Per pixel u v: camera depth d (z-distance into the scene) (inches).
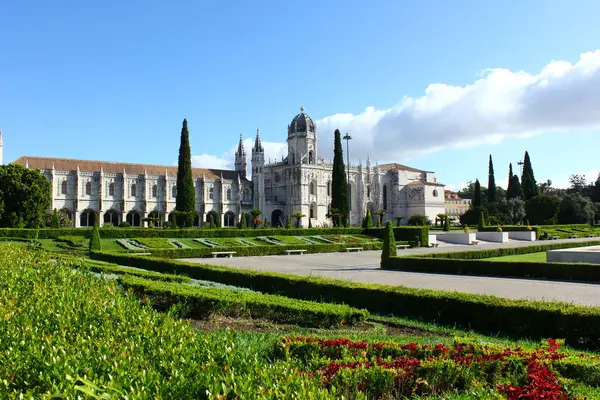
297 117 5949.8
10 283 528.7
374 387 383.9
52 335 325.7
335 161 4658.0
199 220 5152.6
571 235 4269.2
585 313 619.2
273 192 6156.5
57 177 4456.2
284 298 773.9
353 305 877.8
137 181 4859.7
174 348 307.6
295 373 275.0
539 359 432.5
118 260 1573.6
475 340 508.7
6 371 259.8
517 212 5846.5
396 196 6579.7
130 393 228.2
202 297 736.3
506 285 1189.7
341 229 3496.6
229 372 258.4
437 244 3171.8
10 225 2913.4
